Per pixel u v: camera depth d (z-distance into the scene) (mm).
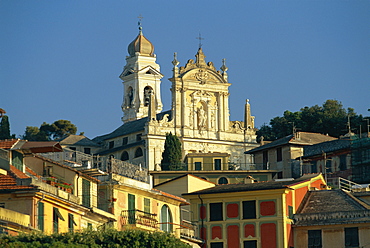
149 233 73250
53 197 72688
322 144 156625
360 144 143875
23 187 70812
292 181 111625
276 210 105250
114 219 83125
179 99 196875
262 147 165125
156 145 190625
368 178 141250
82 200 82750
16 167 78000
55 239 66625
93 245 68438
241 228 106000
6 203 70688
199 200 108125
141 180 94438
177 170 163875
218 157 166125
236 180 151250
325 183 116938
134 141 196375
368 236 103625
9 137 168375
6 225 66938
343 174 145250
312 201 109312
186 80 198000
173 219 96438
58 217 73500
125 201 88375
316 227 105562
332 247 104625
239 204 106688
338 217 105500
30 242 64875
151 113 192750
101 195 86562
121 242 70812
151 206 92562
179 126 195375
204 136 197625
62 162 91625
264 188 105938
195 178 111438
